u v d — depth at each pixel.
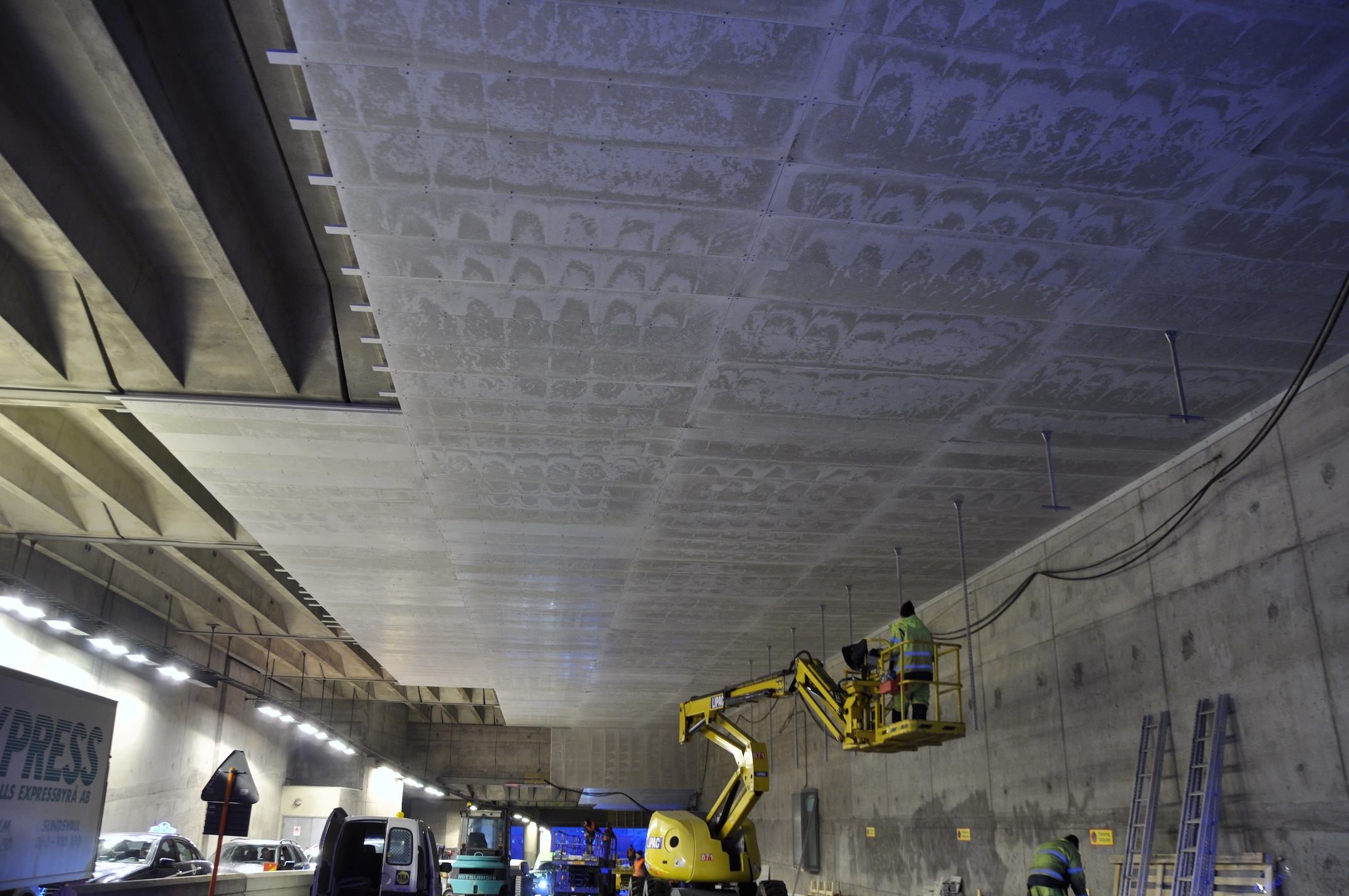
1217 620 10.21
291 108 7.58
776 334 8.70
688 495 13.03
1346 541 8.60
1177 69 5.60
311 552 16.03
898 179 6.54
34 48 6.73
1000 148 6.23
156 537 17.16
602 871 23.06
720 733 16.84
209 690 31.83
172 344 10.23
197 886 12.70
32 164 7.31
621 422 10.73
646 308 8.30
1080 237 7.17
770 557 15.73
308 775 41.22
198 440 11.58
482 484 12.82
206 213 7.82
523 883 25.97
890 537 14.52
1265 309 8.16
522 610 19.77
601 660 24.84
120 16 6.11
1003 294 7.99
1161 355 8.96
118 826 25.42
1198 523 10.70
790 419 10.52
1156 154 6.28
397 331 8.80
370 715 41.16
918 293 7.98
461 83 5.77
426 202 6.89
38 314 9.72
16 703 7.13
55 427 13.88
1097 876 11.91
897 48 5.47
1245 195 6.69
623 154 6.34
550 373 9.59
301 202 8.84
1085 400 9.87
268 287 9.67
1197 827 9.89
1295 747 8.94
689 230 7.16
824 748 24.47
